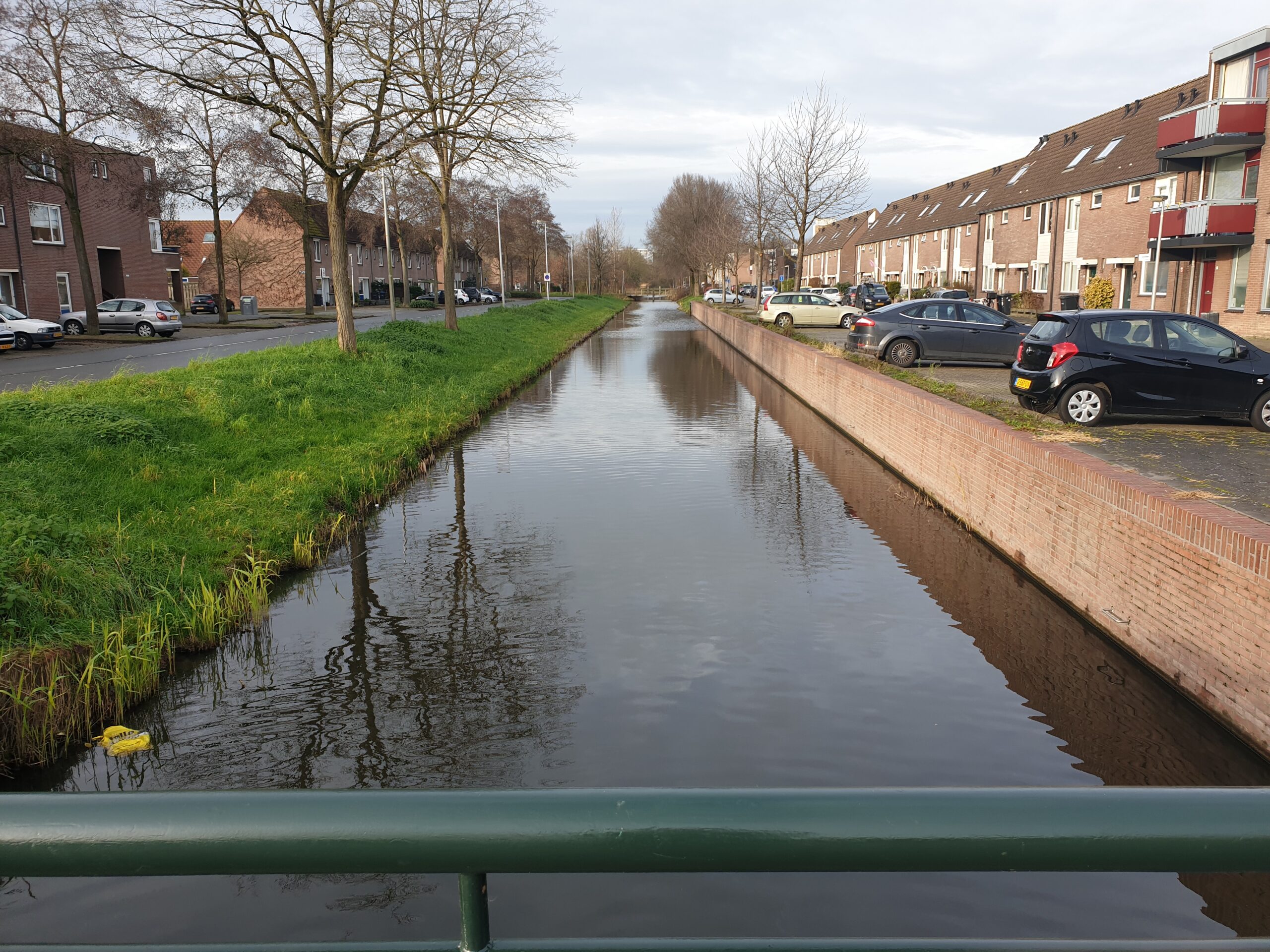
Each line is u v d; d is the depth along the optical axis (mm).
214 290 63062
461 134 20062
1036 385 11625
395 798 829
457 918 4145
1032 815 802
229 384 14820
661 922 4090
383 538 10109
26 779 5410
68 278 38312
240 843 808
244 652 7152
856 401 15914
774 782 5195
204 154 37406
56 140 27828
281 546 9117
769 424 18016
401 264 80375
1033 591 8352
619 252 120438
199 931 4062
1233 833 795
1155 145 32219
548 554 9477
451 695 6355
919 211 61969
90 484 9445
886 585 8531
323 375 17078
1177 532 6176
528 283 103375
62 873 810
